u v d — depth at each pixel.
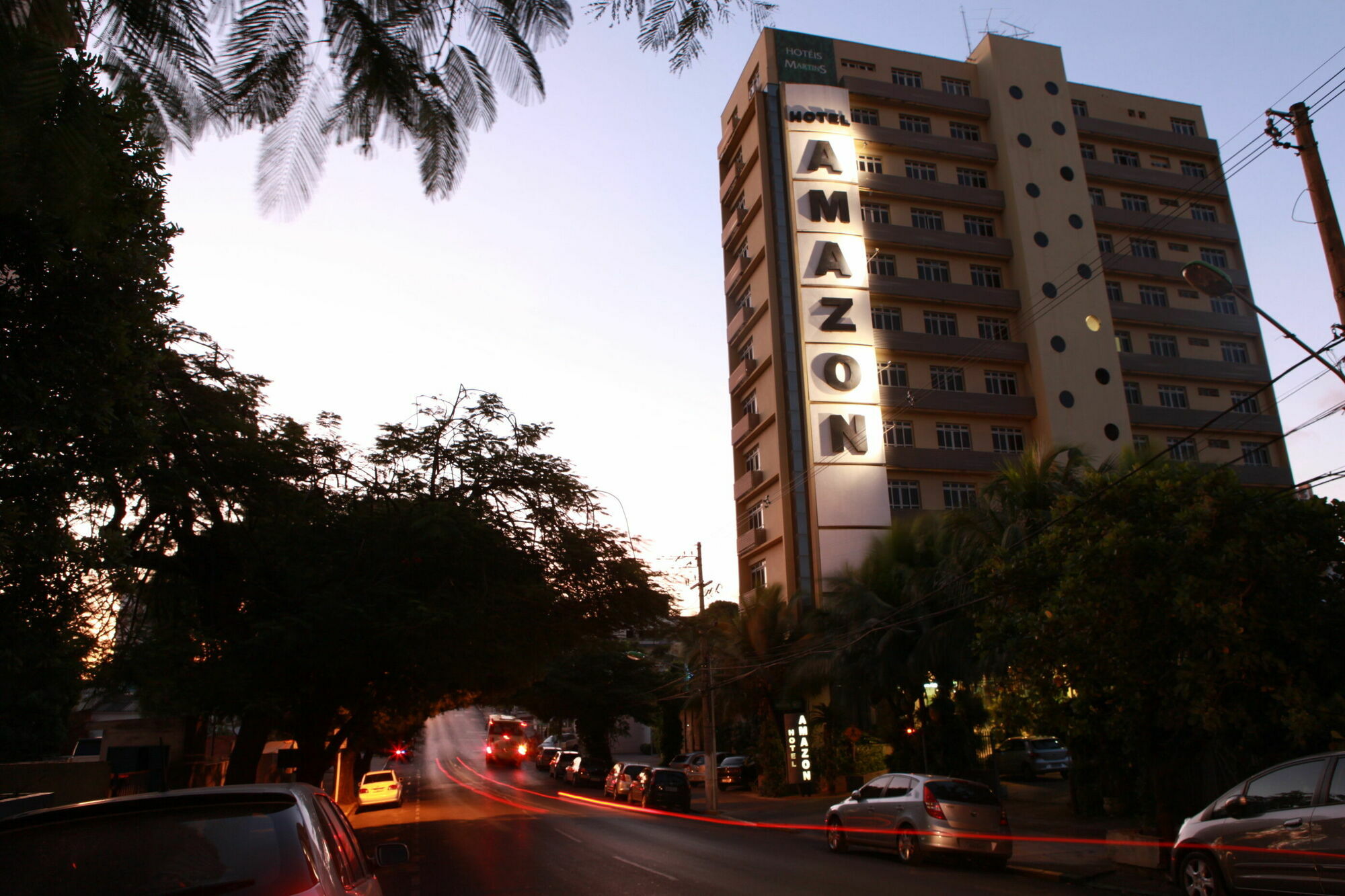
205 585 16.34
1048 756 33.09
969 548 25.14
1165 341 51.47
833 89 49.66
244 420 14.70
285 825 3.97
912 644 27.64
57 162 2.54
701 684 39.34
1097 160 54.38
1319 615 11.45
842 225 47.38
